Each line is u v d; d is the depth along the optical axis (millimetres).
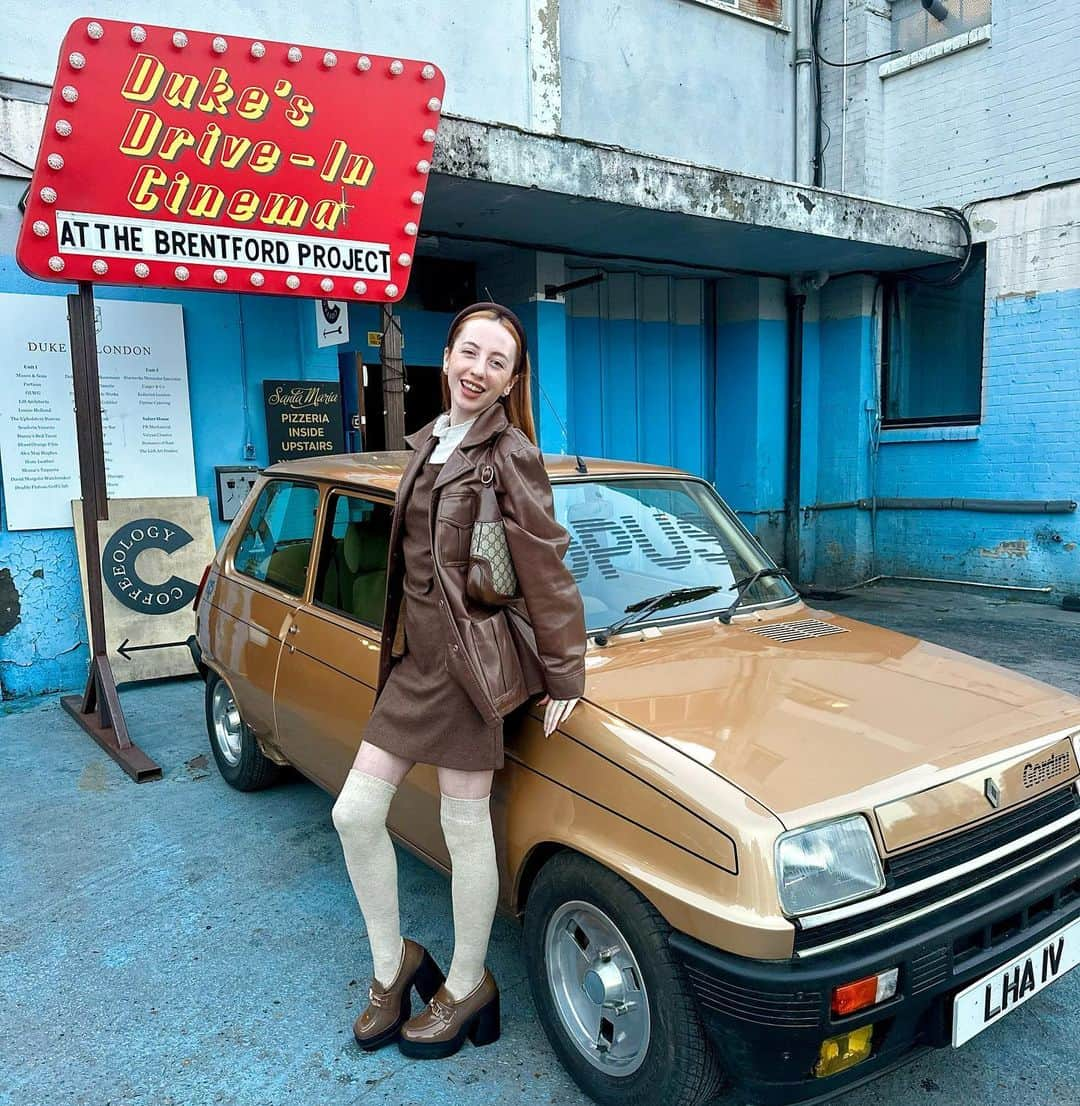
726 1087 2197
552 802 2346
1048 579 8625
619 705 2379
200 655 4398
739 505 10094
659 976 2049
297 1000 2830
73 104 4289
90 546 4988
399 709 2332
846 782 2076
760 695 2492
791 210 7414
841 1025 1881
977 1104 2367
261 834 3973
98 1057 2578
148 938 3184
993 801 2221
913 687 2619
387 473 3316
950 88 9117
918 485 9625
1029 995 2215
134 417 6176
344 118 4961
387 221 5320
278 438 6758
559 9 8016
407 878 3586
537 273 8094
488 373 2213
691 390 10016
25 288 5742
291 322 6805
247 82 4668
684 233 7504
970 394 9227
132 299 6121
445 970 2953
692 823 2002
